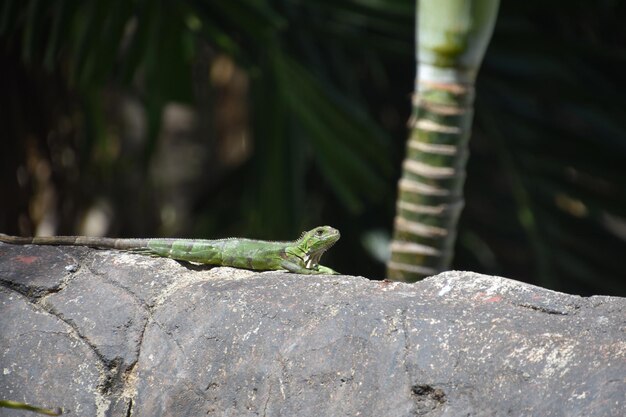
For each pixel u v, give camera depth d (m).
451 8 9.28
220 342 6.96
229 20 12.47
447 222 9.71
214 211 15.77
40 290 7.53
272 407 6.62
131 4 11.72
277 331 6.86
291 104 12.58
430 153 9.57
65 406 7.02
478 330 6.47
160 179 17.56
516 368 6.23
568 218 13.20
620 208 12.97
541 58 12.95
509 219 14.46
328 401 6.53
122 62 12.77
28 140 13.59
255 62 12.53
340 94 12.79
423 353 6.45
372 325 6.68
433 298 6.86
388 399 6.40
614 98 12.99
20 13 11.40
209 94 16.88
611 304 6.56
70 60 13.27
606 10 13.59
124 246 8.01
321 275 7.44
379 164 13.81
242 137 18.31
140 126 17.27
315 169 14.46
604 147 12.91
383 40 12.83
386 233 14.30
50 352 7.22
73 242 8.10
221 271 7.78
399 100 14.64
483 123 13.20
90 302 7.43
